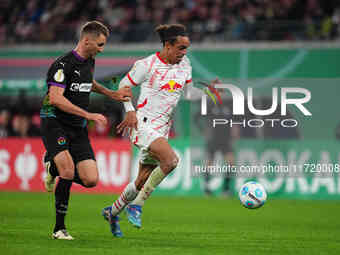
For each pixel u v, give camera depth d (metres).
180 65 23.91
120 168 53.97
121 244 21.59
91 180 22.27
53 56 71.31
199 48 66.44
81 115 21.23
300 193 50.81
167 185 52.88
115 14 79.69
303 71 63.41
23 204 41.47
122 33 68.81
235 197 51.19
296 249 21.73
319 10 72.69
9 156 57.06
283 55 64.19
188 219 33.66
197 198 49.88
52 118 22.33
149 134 23.33
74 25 72.69
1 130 65.50
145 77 23.56
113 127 59.16
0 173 57.25
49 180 23.80
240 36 66.69
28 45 71.81
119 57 67.94
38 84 70.31
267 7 74.38
